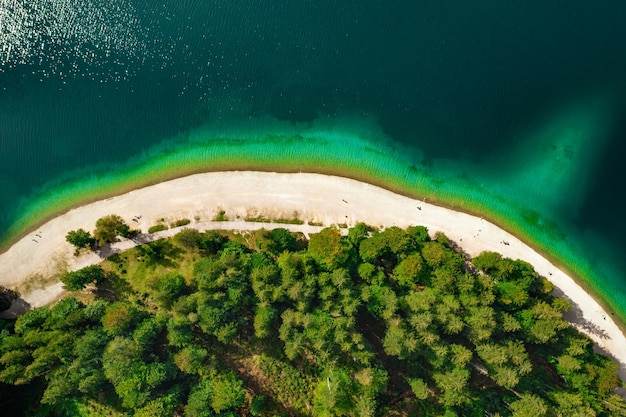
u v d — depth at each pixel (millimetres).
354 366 62656
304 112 71562
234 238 68500
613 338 67875
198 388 60500
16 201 69500
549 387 62812
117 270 67438
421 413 63062
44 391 61812
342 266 62812
